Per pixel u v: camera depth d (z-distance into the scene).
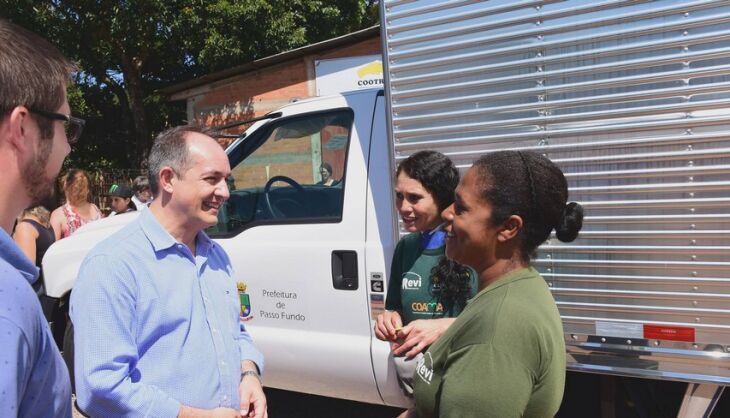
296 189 3.38
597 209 2.31
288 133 3.46
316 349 3.14
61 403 1.12
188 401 1.69
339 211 3.18
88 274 1.64
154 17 12.10
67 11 12.81
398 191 2.28
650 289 2.25
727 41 2.06
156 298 1.68
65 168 15.55
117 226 3.74
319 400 4.21
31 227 4.26
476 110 2.51
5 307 0.95
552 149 2.37
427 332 2.08
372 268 2.99
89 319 1.59
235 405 1.83
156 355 1.68
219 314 1.87
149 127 17.12
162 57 14.91
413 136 2.67
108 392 1.55
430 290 2.25
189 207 1.78
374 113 3.18
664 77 2.16
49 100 1.09
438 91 2.59
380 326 2.29
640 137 2.22
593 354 2.37
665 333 2.23
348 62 11.21
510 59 2.43
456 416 1.26
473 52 2.50
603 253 2.31
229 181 3.60
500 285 1.38
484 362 1.26
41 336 1.05
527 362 1.26
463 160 2.56
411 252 2.34
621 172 2.26
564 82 2.33
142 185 5.89
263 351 3.33
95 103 17.33
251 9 12.11
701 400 2.25
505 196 1.37
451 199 2.23
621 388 2.66
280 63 12.07
